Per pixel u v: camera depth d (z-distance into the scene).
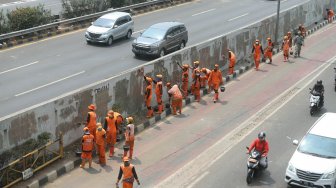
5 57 41.38
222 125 28.88
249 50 43.53
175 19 58.31
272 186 21.62
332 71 40.59
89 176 22.55
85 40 47.94
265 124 29.00
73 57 41.88
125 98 28.67
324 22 60.28
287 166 22.17
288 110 31.45
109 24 47.00
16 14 48.81
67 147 24.92
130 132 23.83
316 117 30.30
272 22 47.59
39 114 23.22
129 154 24.23
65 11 55.84
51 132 23.91
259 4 70.00
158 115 29.62
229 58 38.28
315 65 42.44
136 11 60.72
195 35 50.28
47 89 33.62
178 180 22.12
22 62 40.09
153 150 25.41
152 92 30.58
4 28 47.50
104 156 23.62
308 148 21.62
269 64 42.50
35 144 23.00
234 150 25.41
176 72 33.25
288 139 26.81
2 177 20.83
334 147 21.50
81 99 25.47
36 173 22.34
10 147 22.02
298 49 44.75
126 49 45.22
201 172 22.94
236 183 21.89
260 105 32.34
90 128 24.47
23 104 30.73
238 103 32.69
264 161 22.12
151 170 23.08
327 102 33.22
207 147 25.81
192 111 31.23
